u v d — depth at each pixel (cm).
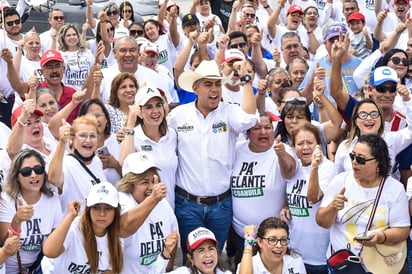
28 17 1841
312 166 863
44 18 1847
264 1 1692
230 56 1059
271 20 1572
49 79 1156
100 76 1132
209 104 935
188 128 948
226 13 1828
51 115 1022
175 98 1251
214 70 927
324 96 991
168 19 1619
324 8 1800
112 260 809
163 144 943
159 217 865
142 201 841
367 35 1528
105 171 959
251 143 953
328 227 841
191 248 827
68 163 889
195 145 945
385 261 823
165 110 979
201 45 1224
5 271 846
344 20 1681
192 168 946
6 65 1291
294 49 1384
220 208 957
